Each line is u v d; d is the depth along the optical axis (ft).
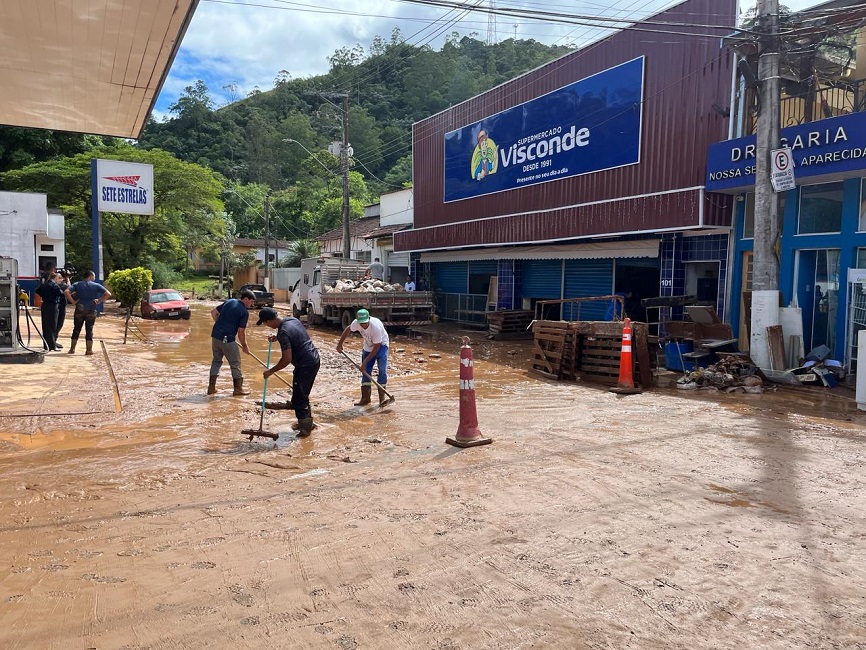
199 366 40.14
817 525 13.67
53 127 31.09
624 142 50.80
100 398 27.48
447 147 76.33
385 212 105.50
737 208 43.55
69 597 10.19
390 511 14.48
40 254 99.40
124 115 29.14
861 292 35.91
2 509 14.52
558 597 10.31
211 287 178.91
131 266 128.16
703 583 10.84
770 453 19.94
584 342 36.63
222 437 21.97
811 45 38.42
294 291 82.07
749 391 32.09
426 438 21.94
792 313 36.01
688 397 30.99
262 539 12.78
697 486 16.40
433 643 8.89
